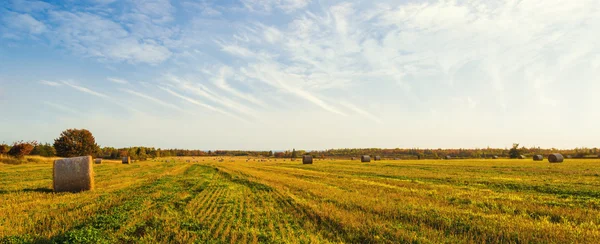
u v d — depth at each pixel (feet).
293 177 111.45
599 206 50.21
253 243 32.83
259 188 78.54
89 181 75.05
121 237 35.60
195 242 33.76
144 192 71.77
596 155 336.08
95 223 41.09
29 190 73.87
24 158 223.30
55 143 299.58
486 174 113.29
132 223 41.55
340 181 92.73
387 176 110.93
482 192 67.26
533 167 149.48
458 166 171.01
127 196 64.69
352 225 38.47
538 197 59.67
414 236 34.04
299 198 60.54
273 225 40.45
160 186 83.10
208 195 67.10
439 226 39.09
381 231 36.35
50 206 53.31
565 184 77.51
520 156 355.36
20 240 33.35
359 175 116.78
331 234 35.81
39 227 39.63
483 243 32.12
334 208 48.73
